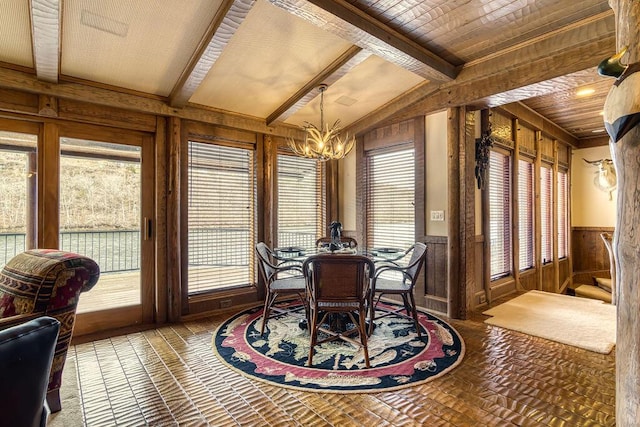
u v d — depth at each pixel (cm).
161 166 360
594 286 589
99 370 246
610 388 217
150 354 274
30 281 177
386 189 455
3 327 151
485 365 249
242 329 333
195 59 279
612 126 94
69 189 318
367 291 295
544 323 341
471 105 359
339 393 213
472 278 372
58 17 214
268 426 181
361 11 247
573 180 657
